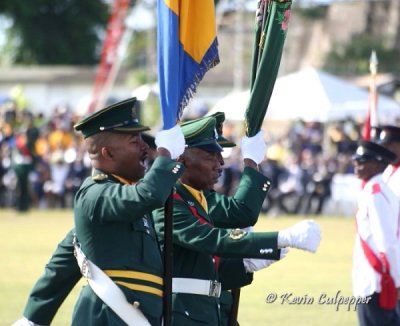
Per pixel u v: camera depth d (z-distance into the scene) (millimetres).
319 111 56750
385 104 57906
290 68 120938
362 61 117625
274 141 70125
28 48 137500
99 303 14484
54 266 15797
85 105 85500
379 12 126938
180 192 15836
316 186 63531
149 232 14836
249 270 16641
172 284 15539
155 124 79188
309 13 121562
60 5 137125
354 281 21328
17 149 62438
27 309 16047
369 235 21047
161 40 15117
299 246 14211
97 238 14352
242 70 107812
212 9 15445
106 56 82812
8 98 94188
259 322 26219
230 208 16578
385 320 20969
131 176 14742
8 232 49812
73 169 67375
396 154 22266
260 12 16281
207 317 15914
